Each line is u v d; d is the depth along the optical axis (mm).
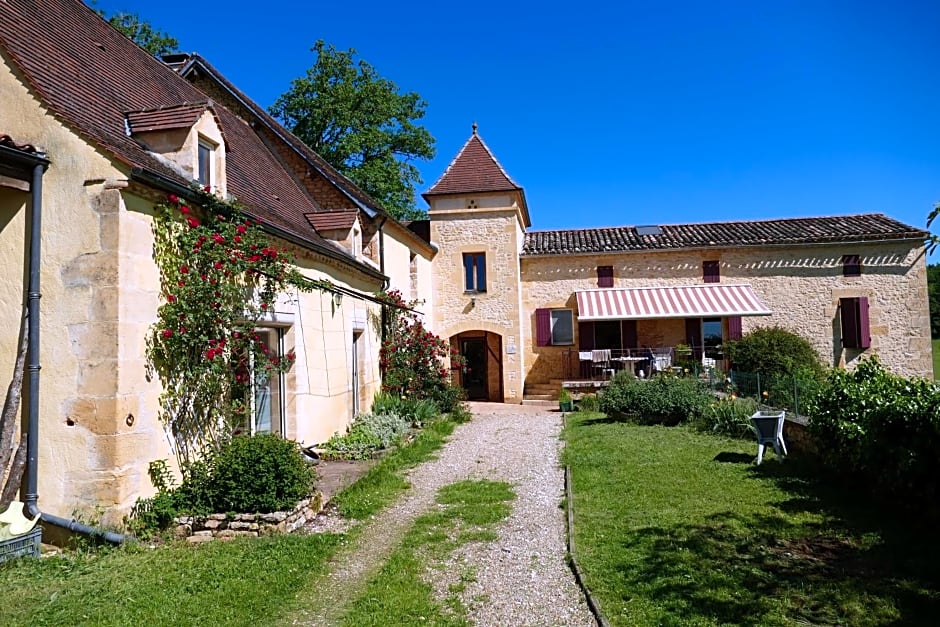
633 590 5867
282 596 5910
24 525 6875
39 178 7461
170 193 8141
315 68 30359
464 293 25312
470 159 26203
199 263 8633
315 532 7973
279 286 10539
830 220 27828
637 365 24547
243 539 7504
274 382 11469
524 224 29125
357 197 17984
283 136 18078
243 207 9797
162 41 29969
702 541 7078
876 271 24953
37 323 7426
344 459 12219
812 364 21750
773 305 25250
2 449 7199
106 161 7441
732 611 5375
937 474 7258
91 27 11555
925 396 7887
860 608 5398
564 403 21562
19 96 7676
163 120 9211
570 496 9266
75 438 7297
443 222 25594
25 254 7555
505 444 14750
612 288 25641
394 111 31266
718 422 14594
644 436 14391
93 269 7359
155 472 7797
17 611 5406
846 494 8898
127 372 7410
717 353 25094
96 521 7184
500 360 25859
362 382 16109
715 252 25469
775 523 7672
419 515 8867
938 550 6660
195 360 8523
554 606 5730
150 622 5266
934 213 4668
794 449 11992
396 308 18844
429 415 17344
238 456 8109
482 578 6445
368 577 6539
